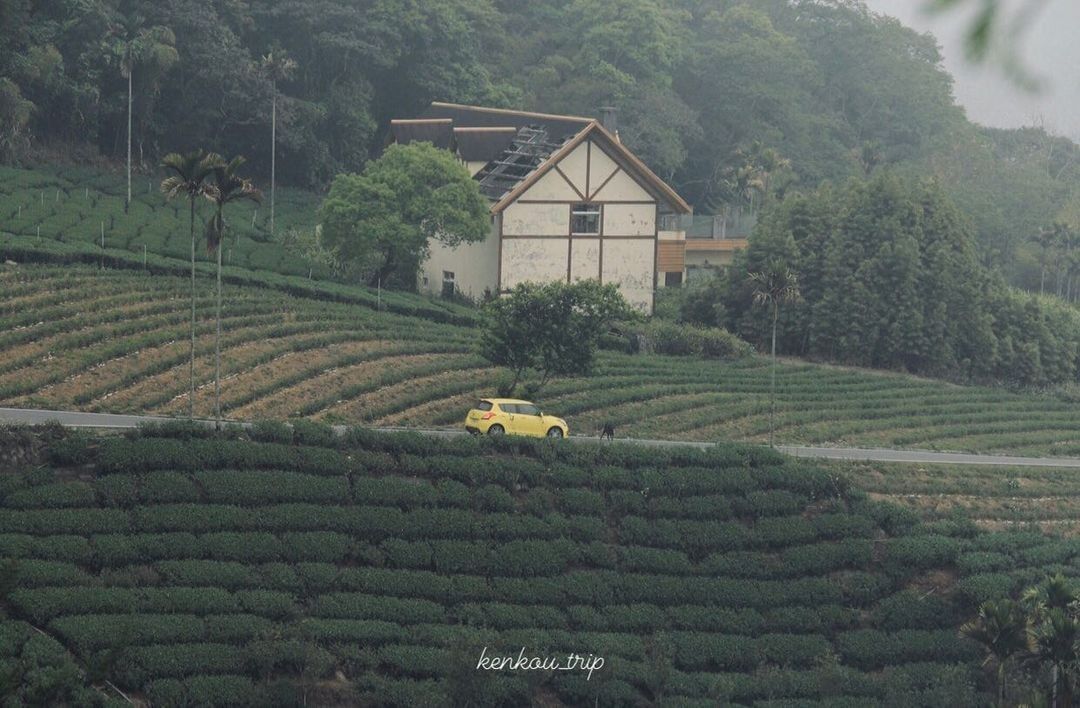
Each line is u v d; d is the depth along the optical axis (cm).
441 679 16538
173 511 17412
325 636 16612
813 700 17938
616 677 17362
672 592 19000
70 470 17712
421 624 17350
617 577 18950
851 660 18900
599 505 19925
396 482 19038
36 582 15812
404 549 18238
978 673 18912
